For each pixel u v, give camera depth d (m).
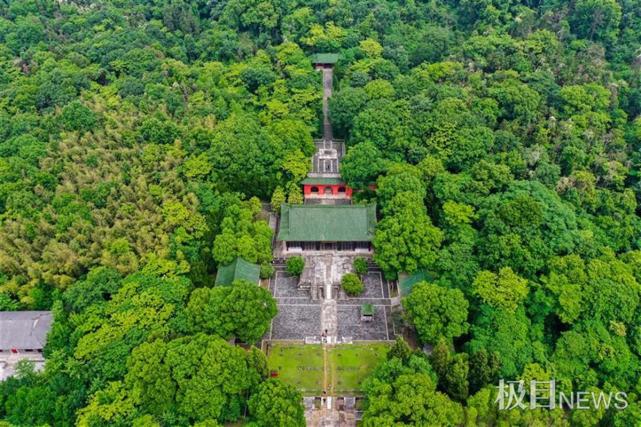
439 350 68.50
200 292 74.62
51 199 93.56
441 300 73.56
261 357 69.94
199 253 87.88
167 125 105.81
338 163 109.69
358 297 85.94
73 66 128.88
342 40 141.38
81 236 85.62
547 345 76.62
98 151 102.06
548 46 127.56
